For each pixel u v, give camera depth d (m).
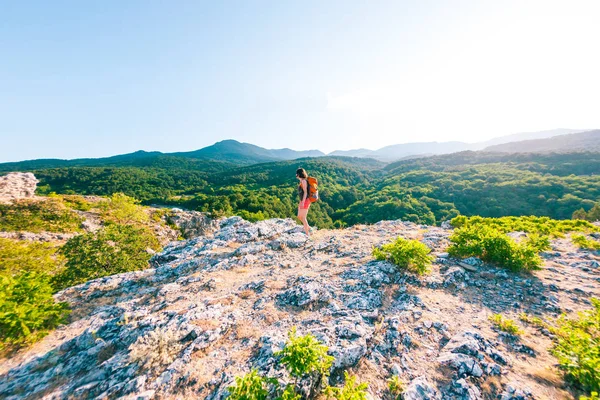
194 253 13.93
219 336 5.90
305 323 6.20
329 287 7.91
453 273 8.32
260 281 8.67
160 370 4.95
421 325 5.93
